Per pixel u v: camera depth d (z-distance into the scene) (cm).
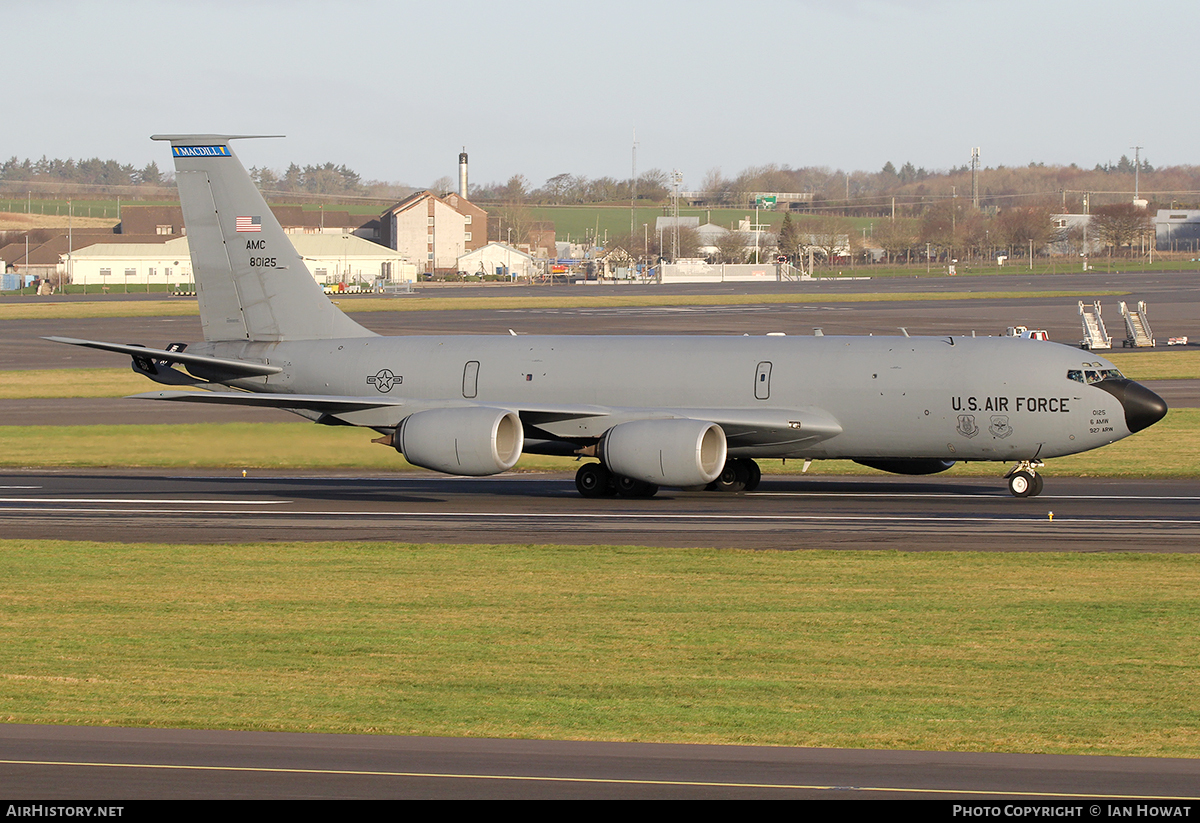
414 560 8006
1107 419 10438
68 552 8356
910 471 11838
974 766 3975
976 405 10669
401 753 4097
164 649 5775
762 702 4862
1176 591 6900
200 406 19162
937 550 8225
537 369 11906
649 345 11838
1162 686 5088
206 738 4303
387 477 13125
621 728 4472
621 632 6062
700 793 3659
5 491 11794
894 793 3672
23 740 4262
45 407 19075
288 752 4109
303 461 14125
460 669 5400
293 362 12538
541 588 7106
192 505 10762
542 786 3725
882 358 11062
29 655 5669
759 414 11006
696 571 7562
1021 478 10950
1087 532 8894
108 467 13950
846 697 4934
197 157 12656
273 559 8069
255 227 12669
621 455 10681
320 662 5534
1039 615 6356
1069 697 4925
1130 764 4016
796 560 7894
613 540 8750
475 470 10706
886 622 6231
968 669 5369
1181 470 12594
